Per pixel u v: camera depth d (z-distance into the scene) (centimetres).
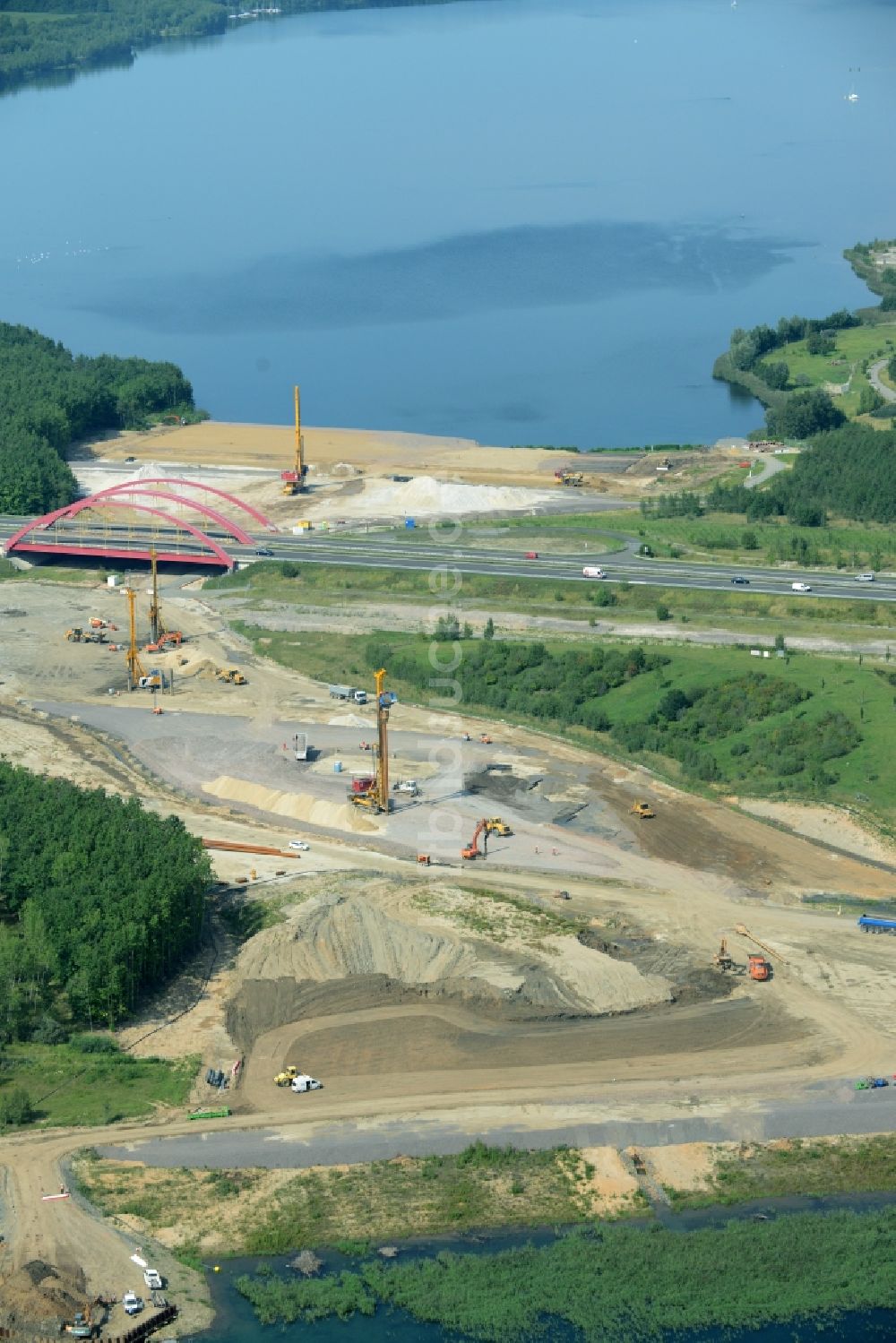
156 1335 17488
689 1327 17775
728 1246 18825
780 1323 17862
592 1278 18350
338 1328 17725
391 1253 18850
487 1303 17975
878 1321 17912
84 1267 18350
